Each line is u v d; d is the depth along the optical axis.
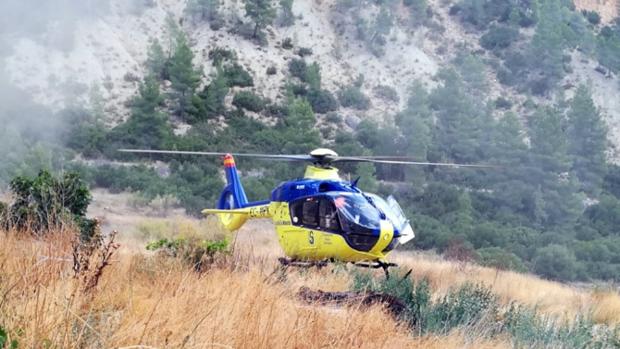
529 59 106.38
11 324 6.59
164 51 98.38
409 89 100.75
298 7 111.44
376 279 15.70
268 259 15.84
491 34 112.94
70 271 8.45
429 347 9.68
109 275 8.88
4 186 30.75
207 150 67.06
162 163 64.19
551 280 47.19
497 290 20.50
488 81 104.38
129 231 32.44
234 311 8.08
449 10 120.00
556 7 116.88
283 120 84.06
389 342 9.11
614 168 84.56
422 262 30.12
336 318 9.37
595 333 14.30
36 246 8.60
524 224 64.56
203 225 27.12
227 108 83.94
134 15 101.12
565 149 70.56
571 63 110.31
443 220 59.75
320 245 15.97
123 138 66.69
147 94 69.00
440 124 83.38
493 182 70.44
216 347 7.21
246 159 67.06
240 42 101.50
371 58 106.38
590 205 72.75
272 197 17.50
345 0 114.25
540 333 12.42
